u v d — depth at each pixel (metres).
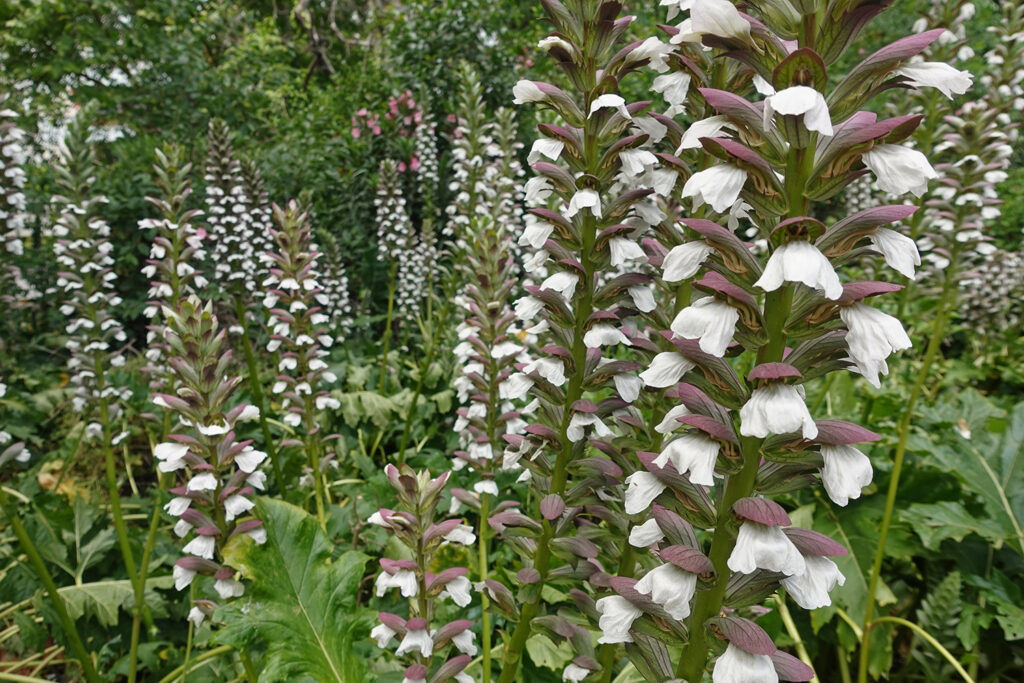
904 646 3.24
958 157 3.18
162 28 10.45
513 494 3.61
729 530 1.23
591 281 1.79
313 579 2.18
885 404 4.22
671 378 1.26
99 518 3.40
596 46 1.66
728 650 1.20
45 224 6.64
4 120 3.55
